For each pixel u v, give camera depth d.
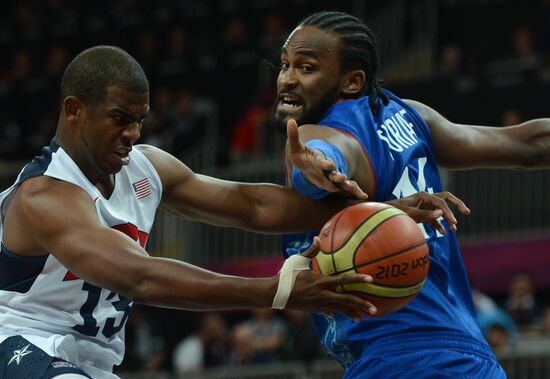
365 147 10.72
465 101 37.38
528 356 26.11
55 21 49.97
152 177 11.45
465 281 11.48
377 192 10.83
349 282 9.37
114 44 48.03
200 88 43.88
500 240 33.97
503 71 37.62
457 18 42.09
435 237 11.06
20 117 46.16
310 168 9.45
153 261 9.47
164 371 33.53
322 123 10.88
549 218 33.50
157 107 42.66
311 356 29.22
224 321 38.00
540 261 33.41
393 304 9.71
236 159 38.88
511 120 35.53
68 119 10.52
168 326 38.56
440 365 10.50
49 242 10.09
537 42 39.56
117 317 11.19
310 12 44.97
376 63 11.29
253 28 46.00
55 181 10.48
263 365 29.38
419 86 37.88
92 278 9.68
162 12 48.00
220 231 36.47
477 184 34.34
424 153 11.48
